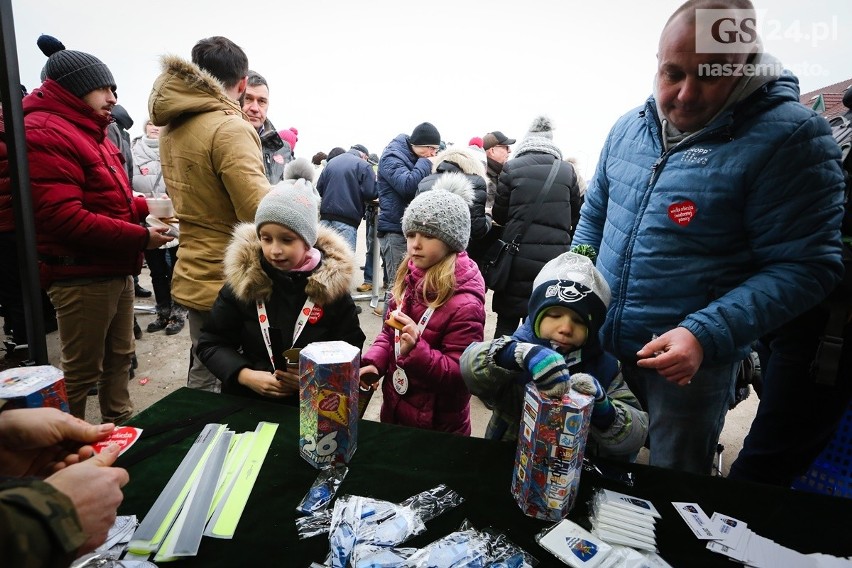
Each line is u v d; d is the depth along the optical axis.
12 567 0.44
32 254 1.13
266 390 1.14
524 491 0.80
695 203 1.13
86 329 1.62
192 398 1.14
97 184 1.57
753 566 0.71
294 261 1.21
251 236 1.26
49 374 0.76
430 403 1.37
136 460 0.89
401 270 1.54
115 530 0.72
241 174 1.55
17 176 1.07
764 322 1.04
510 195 2.46
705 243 1.15
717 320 1.01
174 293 1.73
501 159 3.51
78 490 0.52
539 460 0.77
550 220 2.41
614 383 1.04
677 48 1.01
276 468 0.90
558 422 0.74
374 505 0.79
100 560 0.66
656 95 1.17
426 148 3.34
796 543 0.78
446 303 1.38
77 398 1.69
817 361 1.31
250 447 0.95
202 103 1.55
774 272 1.07
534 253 2.43
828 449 1.42
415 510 0.80
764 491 0.90
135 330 3.13
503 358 0.92
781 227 1.05
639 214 1.25
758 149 1.05
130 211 1.73
